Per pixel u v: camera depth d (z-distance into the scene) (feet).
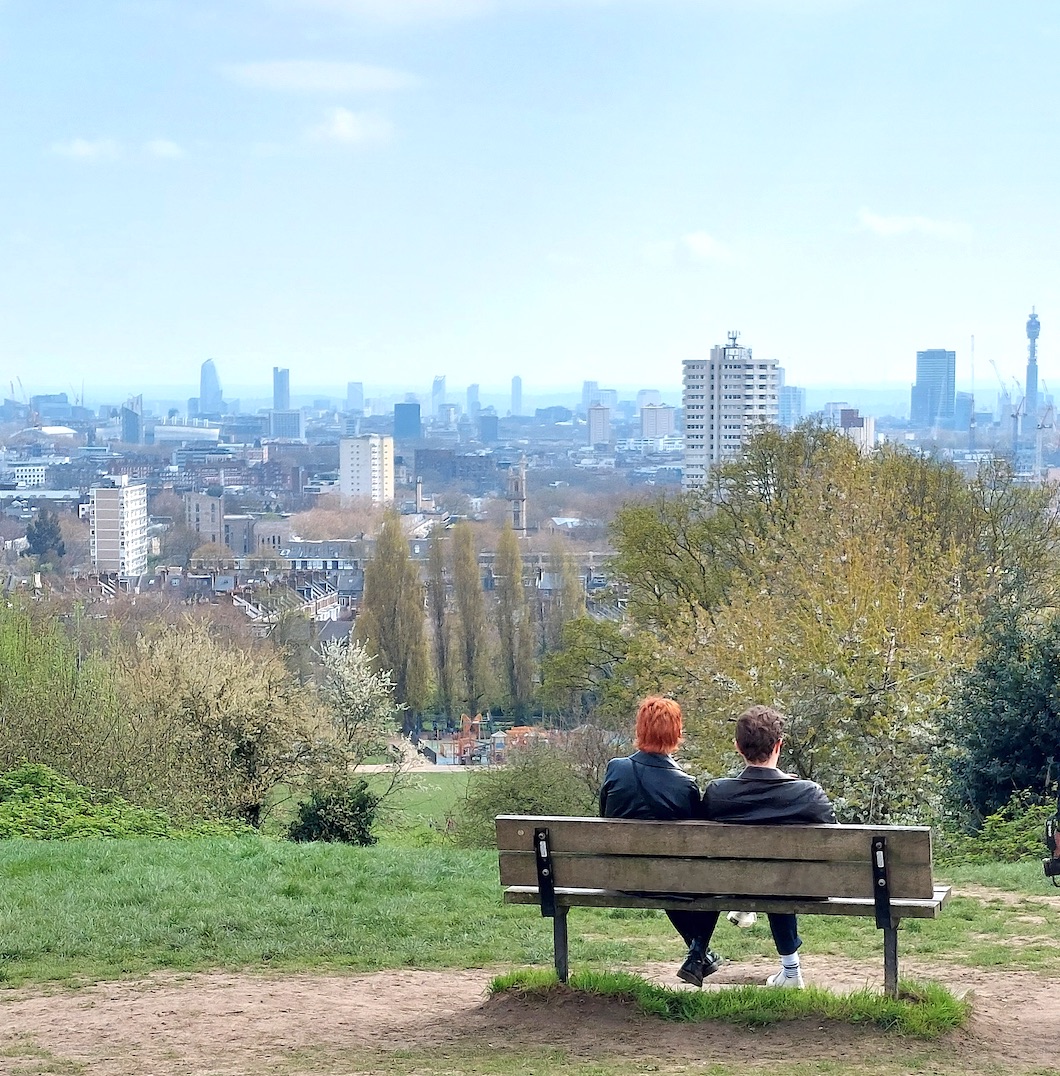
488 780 135.74
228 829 80.28
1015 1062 21.43
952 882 47.67
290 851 50.06
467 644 303.27
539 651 310.24
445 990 27.94
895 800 87.10
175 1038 23.93
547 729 209.26
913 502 125.90
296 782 127.54
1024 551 124.98
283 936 34.37
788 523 132.98
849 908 24.18
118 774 90.27
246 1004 26.66
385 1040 23.47
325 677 179.22
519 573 306.14
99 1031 24.59
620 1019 24.17
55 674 97.19
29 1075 21.54
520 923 36.99
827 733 89.10
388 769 185.98
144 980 29.76
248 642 234.99
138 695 116.67
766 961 32.14
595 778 140.87
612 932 36.68
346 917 36.94
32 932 34.32
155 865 46.16
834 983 28.84
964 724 70.59
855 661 88.94
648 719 26.32
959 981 29.30
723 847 24.52
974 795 69.92
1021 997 27.27
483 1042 23.11
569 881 25.58
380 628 293.02
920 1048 22.13
